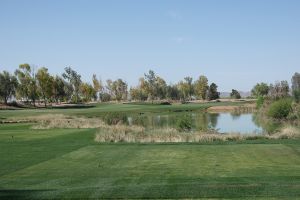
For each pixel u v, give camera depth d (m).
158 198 11.70
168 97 156.38
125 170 17.94
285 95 70.88
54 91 113.38
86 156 22.23
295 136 29.25
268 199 11.15
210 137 28.91
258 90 124.50
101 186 13.48
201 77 153.62
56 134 34.16
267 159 20.27
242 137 29.05
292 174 16.22
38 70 109.38
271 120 51.84
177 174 16.69
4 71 107.88
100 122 44.72
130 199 11.69
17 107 102.62
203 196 11.69
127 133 31.06
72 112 75.94
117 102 139.75
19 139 30.81
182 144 26.59
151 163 19.66
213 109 86.25
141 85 144.00
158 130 32.78
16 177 16.66
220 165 18.75
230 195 11.66
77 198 11.84
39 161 20.73
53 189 13.35
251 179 14.38
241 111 80.12
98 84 146.38
